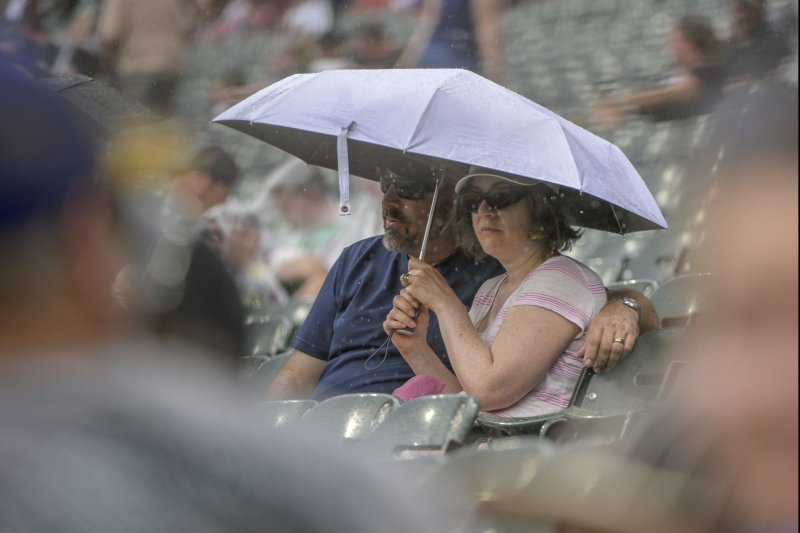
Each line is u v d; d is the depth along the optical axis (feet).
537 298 30.37
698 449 7.71
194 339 14.87
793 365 6.04
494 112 32.83
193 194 42.04
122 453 5.17
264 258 51.37
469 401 23.65
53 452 5.10
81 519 5.00
